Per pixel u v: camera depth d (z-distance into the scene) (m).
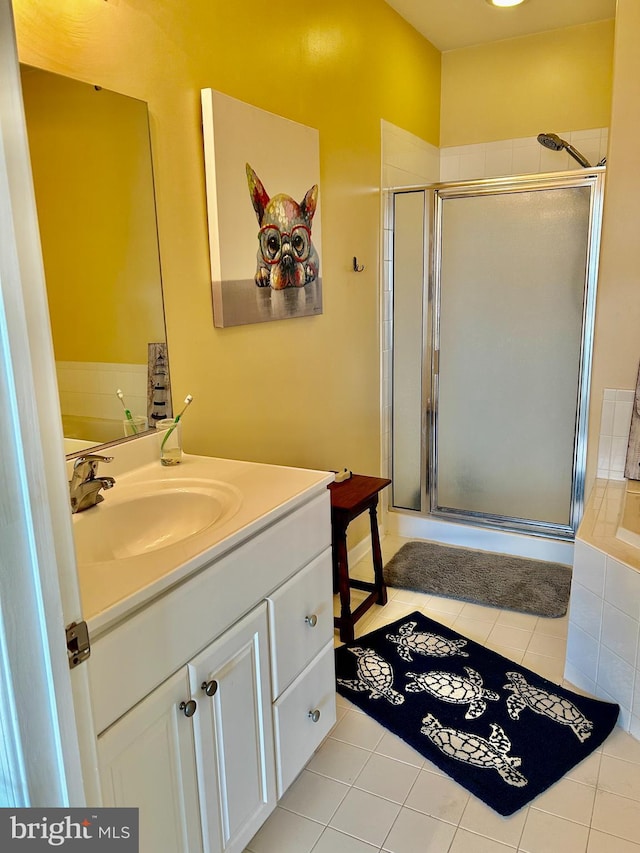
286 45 2.17
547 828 1.53
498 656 2.23
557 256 2.77
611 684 1.94
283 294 2.20
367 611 2.55
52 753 0.77
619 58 2.40
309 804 1.62
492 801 1.61
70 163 1.43
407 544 3.20
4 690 0.71
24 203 0.66
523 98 3.37
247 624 1.33
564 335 2.81
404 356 3.17
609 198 2.52
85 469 1.38
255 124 1.97
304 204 2.27
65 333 1.46
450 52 3.48
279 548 1.42
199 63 1.78
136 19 1.57
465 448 3.13
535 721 1.89
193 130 1.78
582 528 2.12
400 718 1.92
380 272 3.02
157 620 1.08
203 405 1.92
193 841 1.22
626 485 2.60
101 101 1.49
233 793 1.33
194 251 1.82
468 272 2.95
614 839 1.50
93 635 0.96
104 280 1.55
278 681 1.47
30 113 1.33
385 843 1.50
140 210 1.63
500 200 2.83
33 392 0.69
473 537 3.13
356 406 2.91
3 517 0.68
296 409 2.41
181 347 1.81
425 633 2.38
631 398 2.62
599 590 1.95
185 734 1.17
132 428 1.67
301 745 1.60
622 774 1.70
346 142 2.61
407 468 3.28
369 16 2.71
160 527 1.51
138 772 1.07
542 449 2.96
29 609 0.72
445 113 3.57
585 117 3.27
